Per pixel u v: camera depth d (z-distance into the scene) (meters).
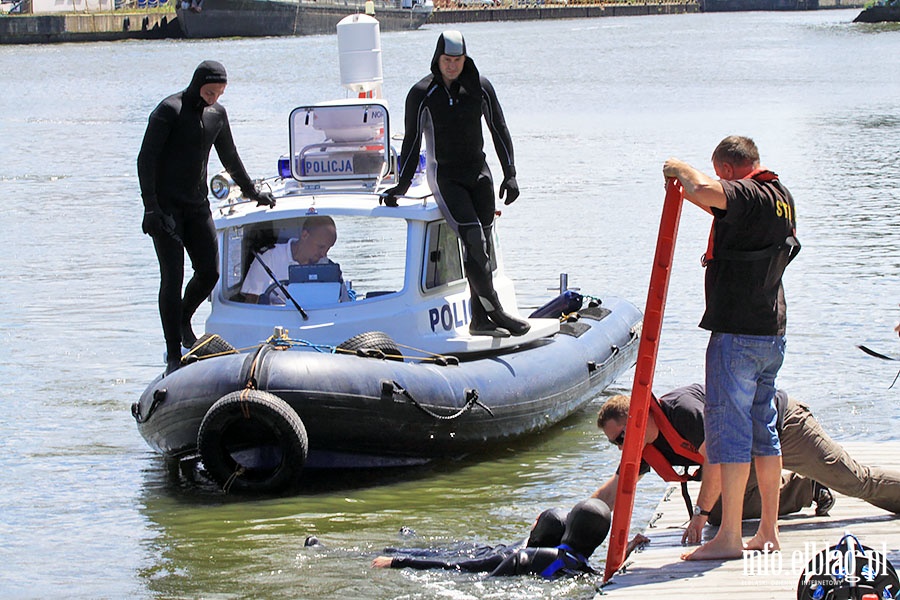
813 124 56.56
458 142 15.29
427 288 15.49
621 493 9.78
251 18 151.88
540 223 32.50
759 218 9.42
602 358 17.70
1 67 107.94
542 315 18.83
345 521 12.83
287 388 13.47
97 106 74.56
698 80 85.19
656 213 33.69
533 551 10.98
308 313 15.30
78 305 24.02
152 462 15.09
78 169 46.22
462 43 15.05
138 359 20.16
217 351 14.69
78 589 11.09
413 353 15.16
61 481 14.38
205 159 15.02
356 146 16.58
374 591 10.70
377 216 15.35
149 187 14.64
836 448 10.53
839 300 23.02
